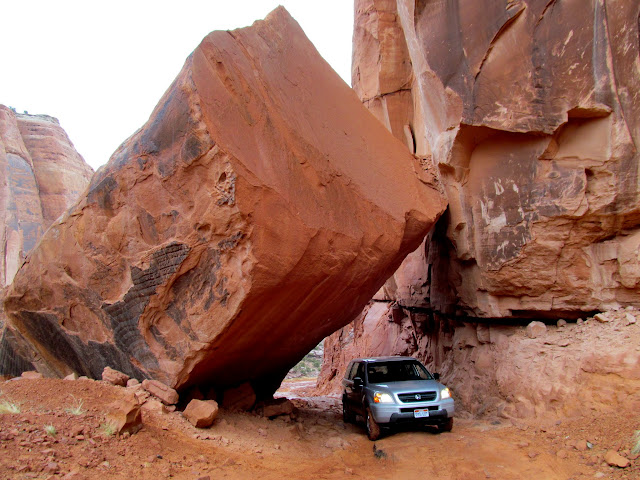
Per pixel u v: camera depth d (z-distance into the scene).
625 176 7.31
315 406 11.77
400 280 14.10
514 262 8.37
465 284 9.47
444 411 7.45
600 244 7.82
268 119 6.60
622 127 7.27
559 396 7.12
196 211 6.31
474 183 8.91
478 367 9.32
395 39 14.00
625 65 7.22
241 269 6.11
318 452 6.95
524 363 8.05
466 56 8.41
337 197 7.01
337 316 8.49
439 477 5.67
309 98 7.71
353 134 8.12
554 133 7.77
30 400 5.73
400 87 13.98
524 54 7.88
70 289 8.16
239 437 6.64
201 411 6.50
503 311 8.80
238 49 6.96
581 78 7.45
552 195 7.91
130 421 5.38
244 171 5.95
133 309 7.14
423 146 12.47
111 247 7.42
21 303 9.07
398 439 7.28
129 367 7.39
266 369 8.88
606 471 5.25
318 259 6.53
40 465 4.05
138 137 7.04
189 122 6.16
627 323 7.18
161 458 5.07
